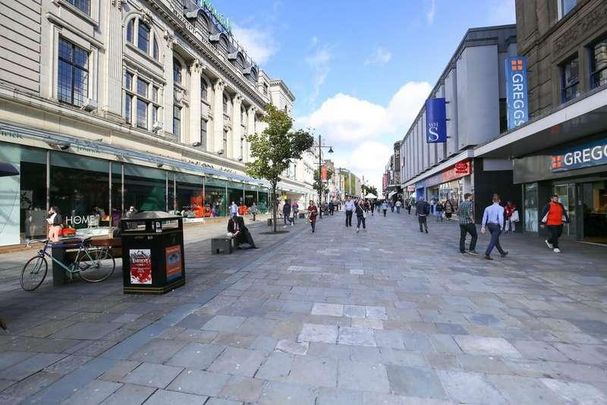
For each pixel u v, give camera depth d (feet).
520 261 29.19
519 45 52.65
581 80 39.11
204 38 98.02
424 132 122.21
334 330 14.20
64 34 52.60
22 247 40.16
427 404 9.12
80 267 23.27
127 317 15.93
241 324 14.90
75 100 55.47
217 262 29.63
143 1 72.13
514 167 53.67
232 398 9.41
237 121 122.93
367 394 9.58
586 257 30.91
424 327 14.55
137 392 9.71
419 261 29.43
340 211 173.99
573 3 41.16
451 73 84.07
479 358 11.75
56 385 10.13
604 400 9.29
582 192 42.32
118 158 57.11
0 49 42.80
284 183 173.88
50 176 45.80
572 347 12.60
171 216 20.92
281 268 26.68
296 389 9.83
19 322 15.44
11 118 43.55
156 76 76.54
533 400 9.29
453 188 88.89
